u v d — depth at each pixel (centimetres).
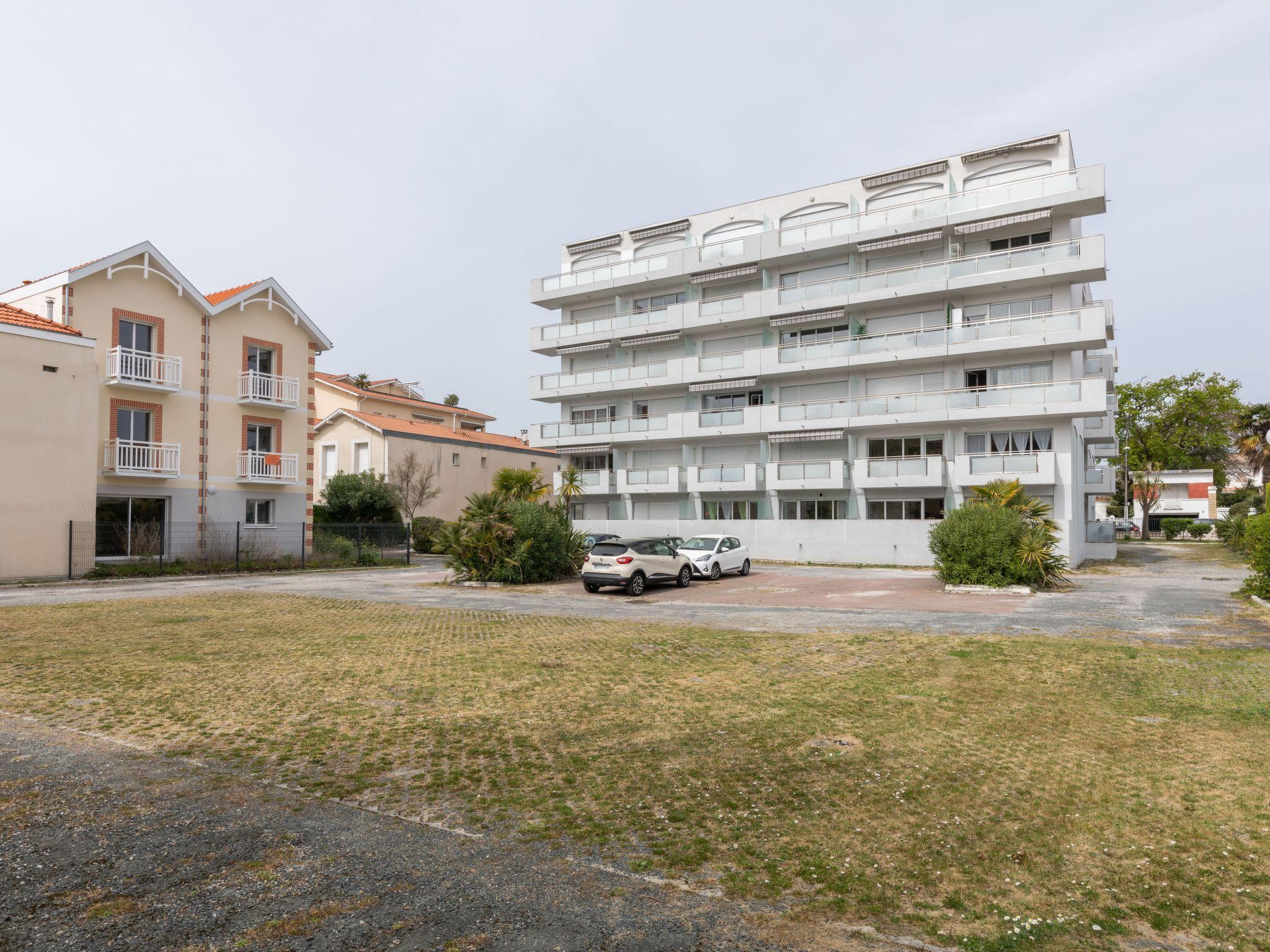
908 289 3341
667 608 1712
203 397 2812
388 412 5188
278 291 3052
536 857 437
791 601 1864
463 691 862
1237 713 752
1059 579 2084
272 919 362
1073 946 345
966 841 460
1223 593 1884
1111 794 536
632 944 343
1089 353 3691
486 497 2456
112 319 2545
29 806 507
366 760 613
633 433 4097
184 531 2708
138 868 416
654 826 483
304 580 2464
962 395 3203
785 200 3869
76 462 2341
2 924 354
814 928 359
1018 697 827
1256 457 6319
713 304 3916
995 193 3225
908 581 2380
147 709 773
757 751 640
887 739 671
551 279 4503
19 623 1412
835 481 3422
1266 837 462
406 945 340
